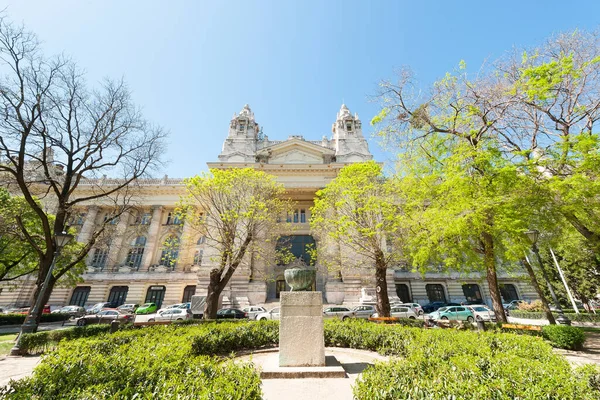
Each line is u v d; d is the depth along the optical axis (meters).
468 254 16.20
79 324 23.66
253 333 10.30
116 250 40.06
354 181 20.16
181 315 25.38
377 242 19.39
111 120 17.16
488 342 7.67
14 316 24.69
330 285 32.50
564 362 5.30
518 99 11.86
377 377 4.25
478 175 12.59
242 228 26.70
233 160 40.34
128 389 3.73
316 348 7.27
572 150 9.85
